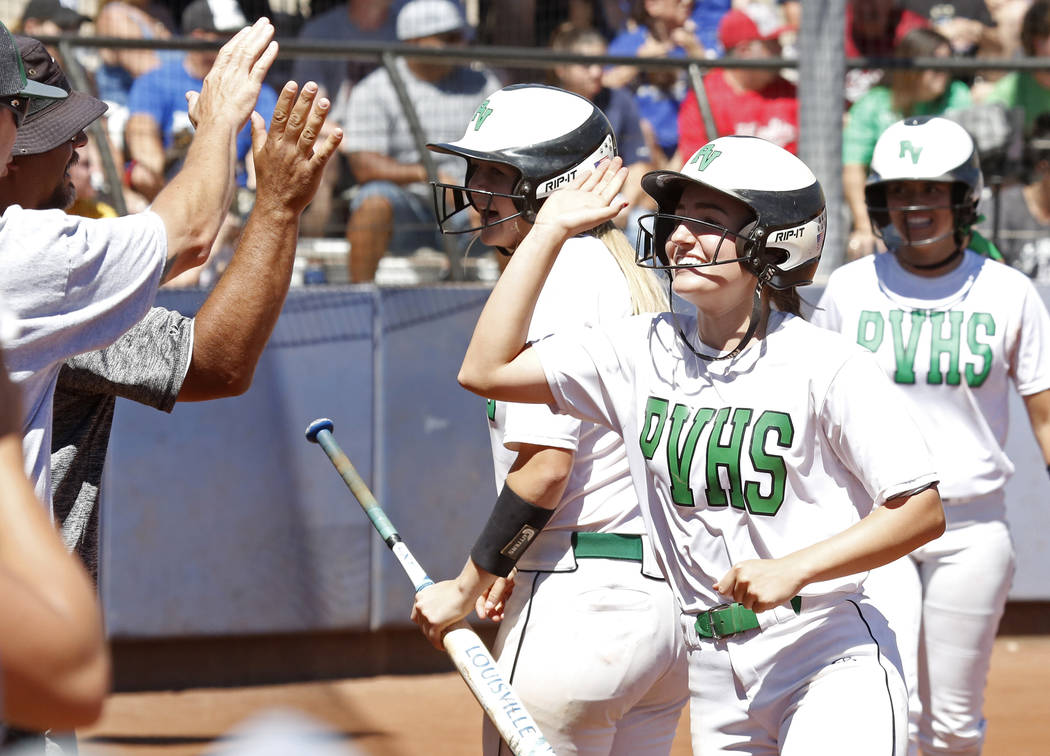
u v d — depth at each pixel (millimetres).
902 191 14383
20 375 6406
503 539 9156
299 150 8148
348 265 21750
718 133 22719
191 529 20250
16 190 8000
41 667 3490
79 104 8250
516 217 9906
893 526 8250
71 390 7941
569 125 9820
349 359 20938
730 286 8656
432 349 21312
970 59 22344
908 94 22438
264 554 20562
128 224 7000
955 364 14164
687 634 9125
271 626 20625
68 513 7867
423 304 21281
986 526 14250
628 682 9383
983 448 14289
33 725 3797
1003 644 23125
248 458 20500
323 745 4012
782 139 22797
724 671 8898
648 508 9164
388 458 21062
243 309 8203
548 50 23969
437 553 21312
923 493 8320
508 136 9758
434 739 17938
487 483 21641
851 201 22625
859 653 8562
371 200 21656
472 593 9289
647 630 9453
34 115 7918
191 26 22844
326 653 21281
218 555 20375
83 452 7992
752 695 8781
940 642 14352
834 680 8469
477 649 9125
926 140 14203
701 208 8727
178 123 21094
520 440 9047
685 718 18734
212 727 18266
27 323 6387
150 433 20062
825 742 8117
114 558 19906
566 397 8945
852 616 8711
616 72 22578
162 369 8062
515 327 8758
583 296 9656
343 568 20906
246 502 20484
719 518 8758
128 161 20875
